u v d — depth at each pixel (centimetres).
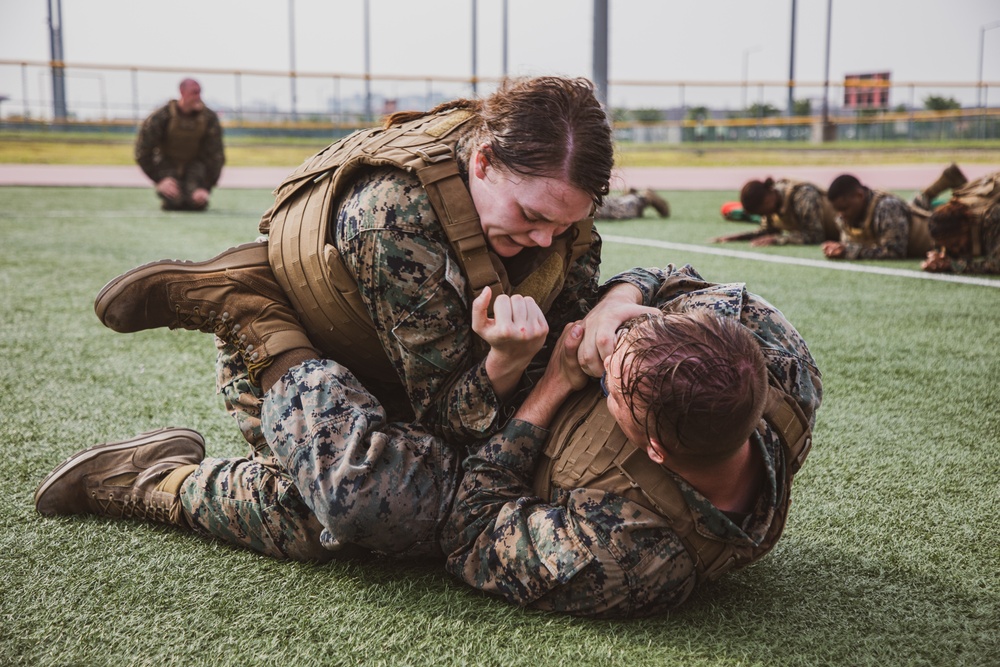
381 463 168
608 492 157
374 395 197
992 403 299
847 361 354
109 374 331
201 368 343
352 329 177
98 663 148
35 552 186
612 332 156
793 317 437
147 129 970
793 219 727
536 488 168
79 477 202
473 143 162
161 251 660
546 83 152
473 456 170
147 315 180
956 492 223
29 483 224
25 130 2539
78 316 434
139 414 283
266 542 182
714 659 150
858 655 151
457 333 166
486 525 166
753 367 138
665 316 146
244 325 181
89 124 2575
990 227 564
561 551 156
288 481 177
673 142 2808
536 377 179
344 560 182
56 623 160
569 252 175
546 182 148
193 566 180
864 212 641
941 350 372
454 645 153
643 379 138
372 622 160
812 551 191
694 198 1321
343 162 171
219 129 1008
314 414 169
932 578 179
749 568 183
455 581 175
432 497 171
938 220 572
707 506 152
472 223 160
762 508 158
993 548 192
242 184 1599
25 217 898
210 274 182
